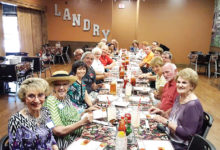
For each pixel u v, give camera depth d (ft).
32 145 4.20
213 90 17.57
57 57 28.35
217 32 25.63
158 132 5.07
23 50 23.50
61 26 28.99
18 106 12.80
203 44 28.04
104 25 29.14
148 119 5.82
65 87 5.65
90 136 4.78
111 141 4.56
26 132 4.14
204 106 13.74
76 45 29.73
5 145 4.32
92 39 29.60
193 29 27.76
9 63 13.94
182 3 27.20
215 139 9.46
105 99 7.36
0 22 18.30
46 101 5.23
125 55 19.27
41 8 26.66
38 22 27.17
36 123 4.33
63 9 28.50
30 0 23.49
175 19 27.73
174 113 5.63
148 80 10.68
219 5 25.08
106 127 5.27
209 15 27.09
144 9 27.78
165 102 7.05
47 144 4.44
